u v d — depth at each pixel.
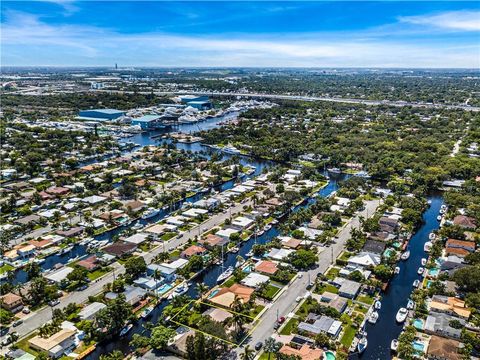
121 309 158.75
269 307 172.88
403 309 168.00
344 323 161.50
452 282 186.75
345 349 146.00
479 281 174.62
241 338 152.88
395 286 190.75
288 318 165.12
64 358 144.88
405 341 145.88
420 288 185.88
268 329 158.38
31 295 177.12
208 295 179.75
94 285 191.75
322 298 176.25
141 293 181.25
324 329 154.25
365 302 176.50
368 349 149.25
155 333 148.00
